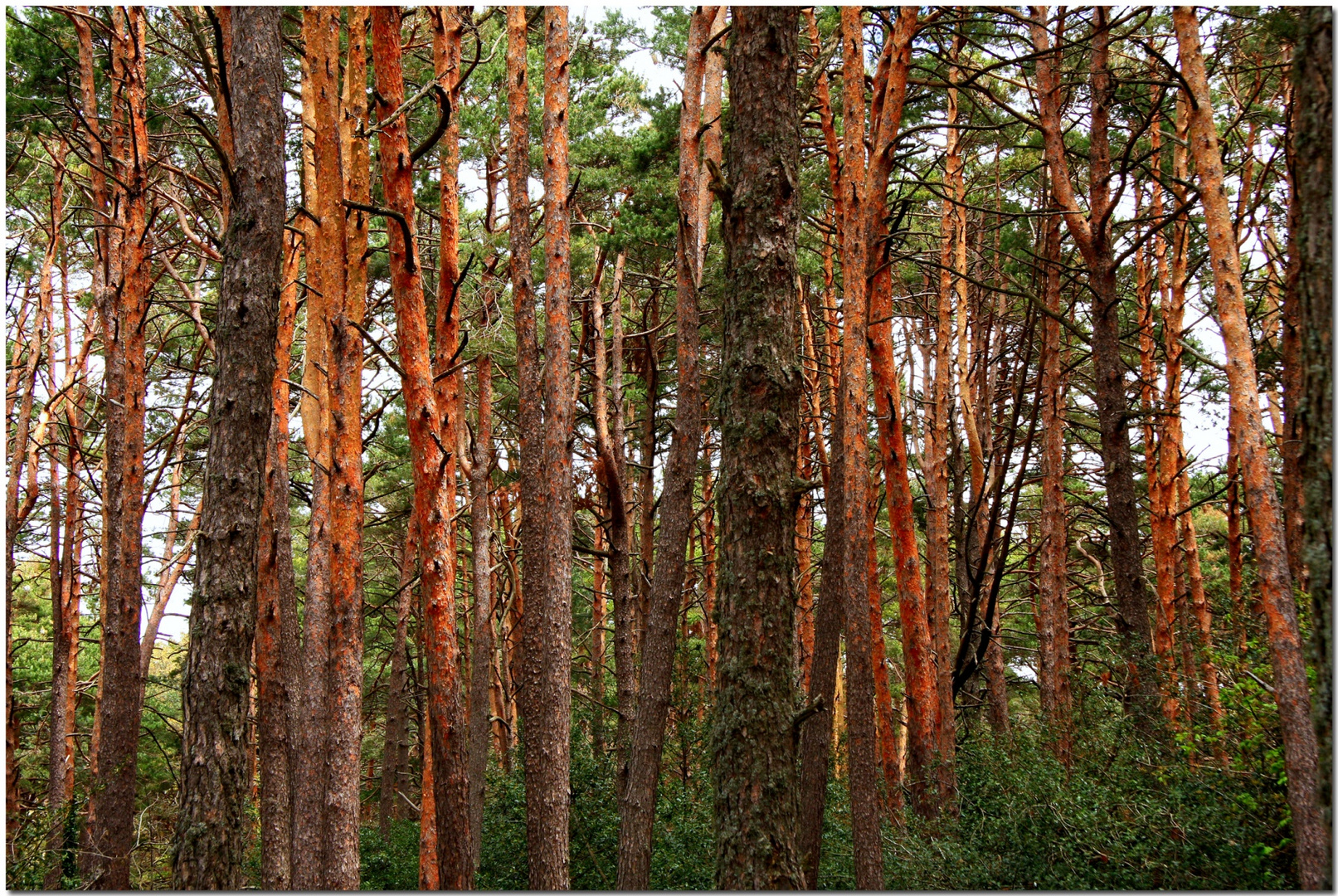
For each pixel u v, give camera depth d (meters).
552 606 10.38
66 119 14.91
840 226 12.52
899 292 19.92
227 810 6.57
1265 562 7.81
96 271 14.88
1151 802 8.99
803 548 19.16
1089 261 13.27
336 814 8.43
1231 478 14.93
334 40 9.50
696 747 16.34
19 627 24.17
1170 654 12.39
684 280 9.39
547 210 10.96
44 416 17.91
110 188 14.77
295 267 12.08
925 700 11.52
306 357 10.63
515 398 18.78
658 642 8.84
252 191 7.23
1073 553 23.56
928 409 19.02
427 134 14.05
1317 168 4.43
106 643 12.66
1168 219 11.50
